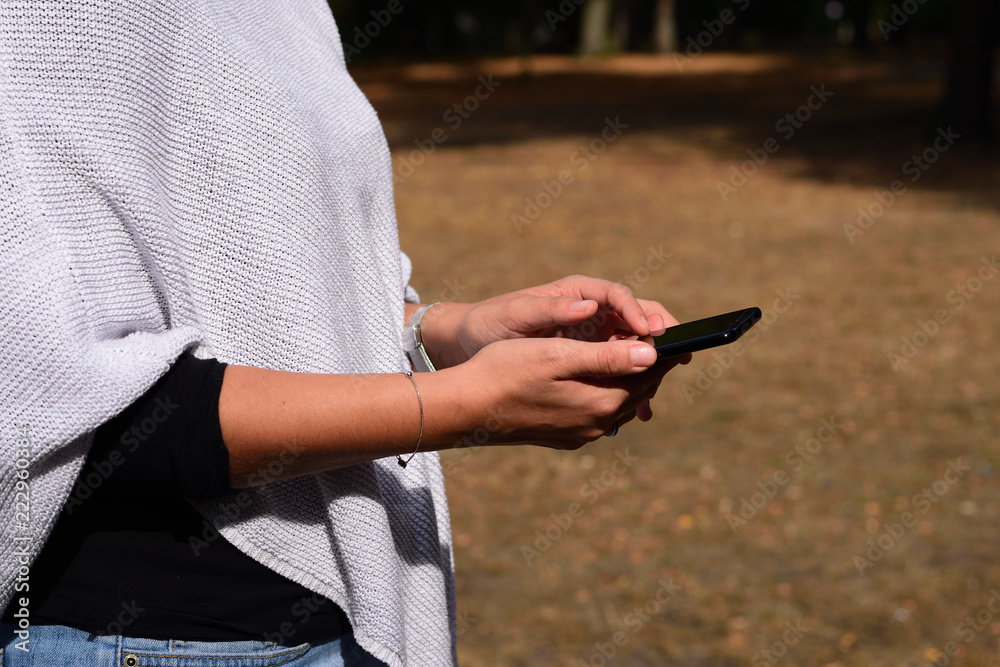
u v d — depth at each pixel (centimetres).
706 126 1869
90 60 84
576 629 365
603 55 3884
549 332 128
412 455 118
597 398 96
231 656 99
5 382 79
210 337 95
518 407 95
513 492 484
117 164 85
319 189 104
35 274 79
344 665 110
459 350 129
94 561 94
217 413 85
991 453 506
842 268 874
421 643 120
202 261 94
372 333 114
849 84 2547
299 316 98
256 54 102
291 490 100
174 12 92
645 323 116
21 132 81
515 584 399
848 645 350
